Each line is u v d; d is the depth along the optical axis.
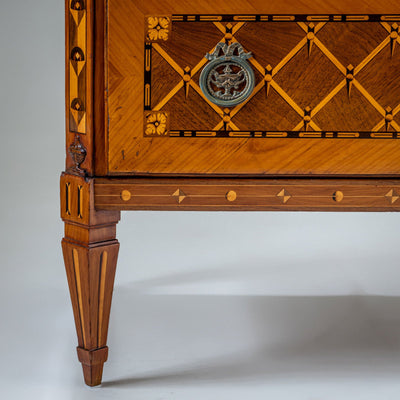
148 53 1.53
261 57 1.53
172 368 1.79
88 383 1.69
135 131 1.55
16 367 1.79
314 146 1.55
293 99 1.54
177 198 1.57
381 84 1.54
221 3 1.51
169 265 2.62
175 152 1.56
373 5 1.52
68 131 1.62
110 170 1.57
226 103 1.53
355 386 1.69
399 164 1.57
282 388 1.68
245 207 1.57
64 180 1.63
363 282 2.46
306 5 1.52
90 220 1.58
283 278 2.49
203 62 1.53
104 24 1.52
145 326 2.05
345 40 1.53
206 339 1.96
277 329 2.04
